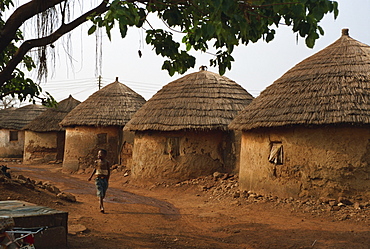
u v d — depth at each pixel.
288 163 9.07
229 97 13.51
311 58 10.44
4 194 7.14
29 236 3.72
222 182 11.86
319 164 8.56
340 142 8.35
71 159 17.98
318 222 7.27
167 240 6.14
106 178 8.31
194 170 12.73
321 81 9.19
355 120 7.93
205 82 13.96
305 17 4.41
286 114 8.90
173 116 12.85
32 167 20.03
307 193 8.71
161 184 12.80
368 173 8.09
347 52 9.78
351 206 8.01
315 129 8.66
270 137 9.55
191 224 7.48
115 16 3.82
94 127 17.69
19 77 7.79
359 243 5.82
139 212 8.47
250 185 10.16
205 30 4.27
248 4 4.48
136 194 11.75
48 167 20.39
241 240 6.23
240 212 8.44
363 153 8.14
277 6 4.28
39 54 5.18
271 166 9.46
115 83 19.80
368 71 9.03
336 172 8.35
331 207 8.03
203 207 9.41
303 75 9.77
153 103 14.09
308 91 9.12
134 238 6.12
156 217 8.05
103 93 18.98
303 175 8.79
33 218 4.86
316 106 8.61
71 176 16.50
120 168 16.91
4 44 5.05
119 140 17.69
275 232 6.61
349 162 8.23
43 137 22.30
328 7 4.14
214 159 12.82
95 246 5.38
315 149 8.64
